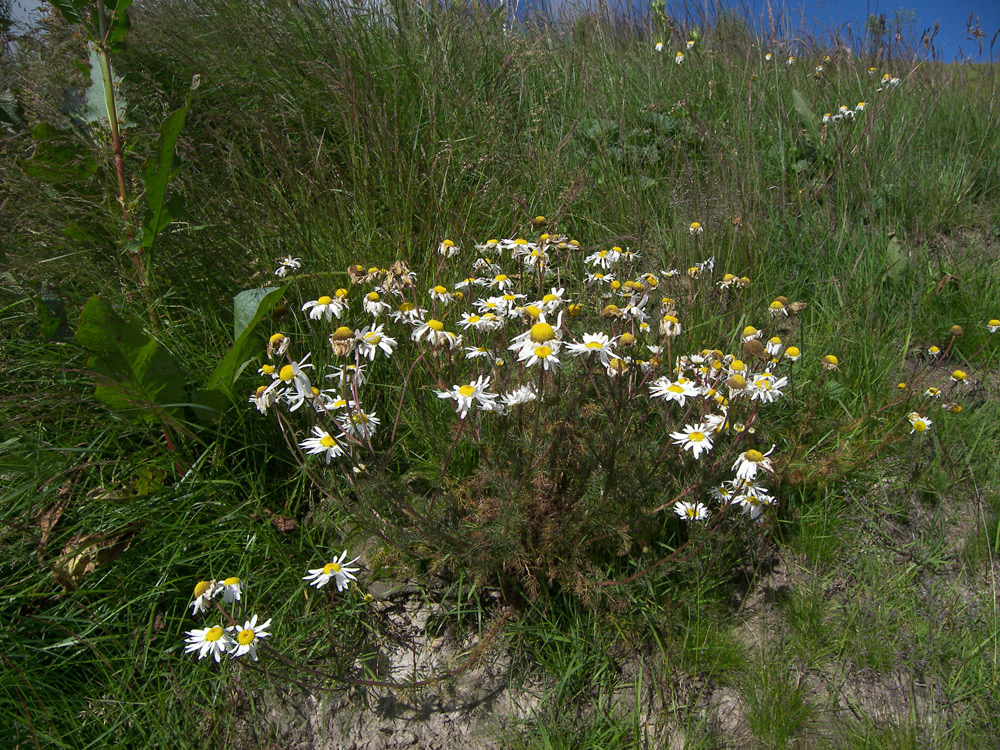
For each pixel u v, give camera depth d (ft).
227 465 2.27
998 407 2.72
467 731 1.84
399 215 3.01
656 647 1.98
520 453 1.91
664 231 3.31
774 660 1.95
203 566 2.03
